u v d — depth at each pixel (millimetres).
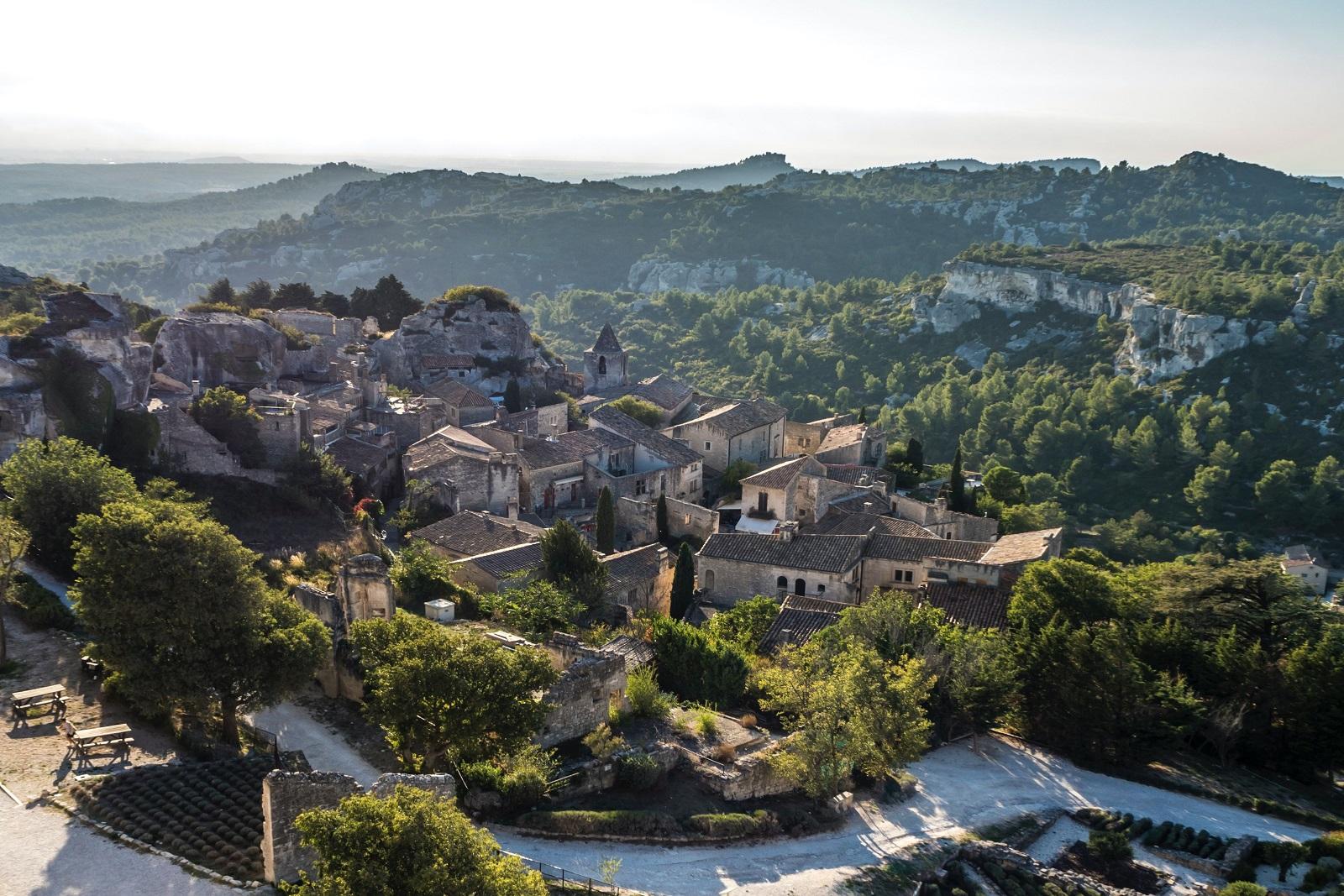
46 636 50875
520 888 28719
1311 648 62656
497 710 41906
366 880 27328
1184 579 72438
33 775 38875
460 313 146375
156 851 34625
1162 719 60281
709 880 40875
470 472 92750
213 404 82938
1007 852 45938
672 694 56531
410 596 64875
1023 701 62250
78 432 70625
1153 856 49188
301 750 44969
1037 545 79438
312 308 156000
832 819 48406
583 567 71062
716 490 116188
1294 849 48688
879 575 81438
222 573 43375
